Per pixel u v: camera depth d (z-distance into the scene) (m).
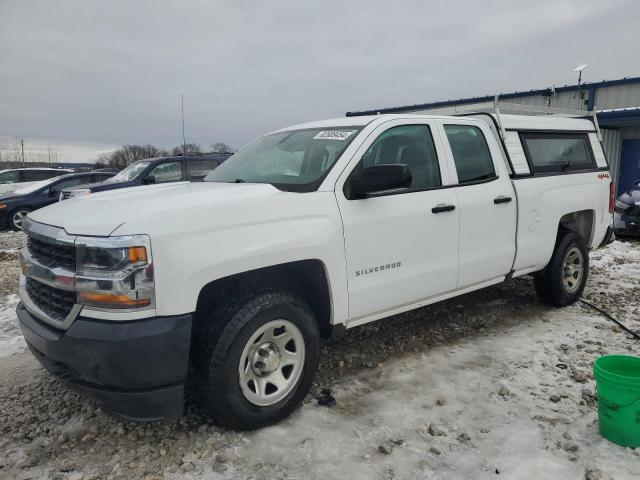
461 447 2.98
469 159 4.48
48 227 3.01
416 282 3.95
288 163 3.89
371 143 3.77
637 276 6.98
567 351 4.34
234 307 3.03
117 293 2.64
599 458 2.84
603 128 14.24
